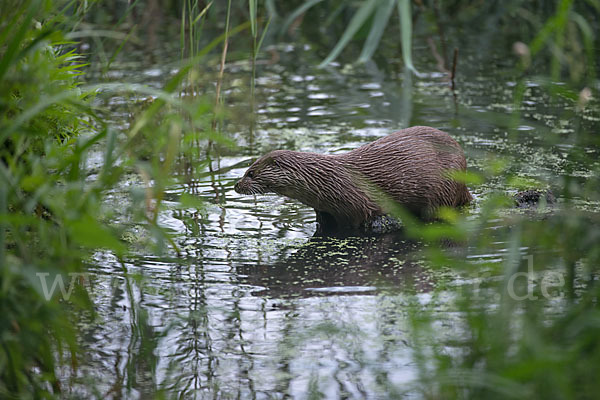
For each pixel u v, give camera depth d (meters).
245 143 14.39
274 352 7.39
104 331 7.86
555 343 6.31
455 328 7.54
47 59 8.23
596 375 5.89
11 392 6.69
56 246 6.73
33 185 6.57
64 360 7.34
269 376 6.98
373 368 7.00
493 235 10.08
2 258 6.32
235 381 6.93
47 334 7.66
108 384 6.93
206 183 12.57
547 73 17.78
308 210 11.66
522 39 20.45
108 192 11.62
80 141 7.63
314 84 18.05
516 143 13.86
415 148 11.29
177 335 7.77
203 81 17.75
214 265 9.46
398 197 11.12
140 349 7.52
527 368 5.39
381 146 11.27
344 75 18.66
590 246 9.33
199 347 7.54
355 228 10.92
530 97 16.56
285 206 11.78
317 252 9.91
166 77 17.47
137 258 9.63
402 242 10.22
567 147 13.52
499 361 5.97
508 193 11.70
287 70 19.05
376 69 19.06
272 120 15.62
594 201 11.09
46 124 7.87
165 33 21.42
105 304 8.44
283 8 23.41
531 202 11.18
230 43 20.58
